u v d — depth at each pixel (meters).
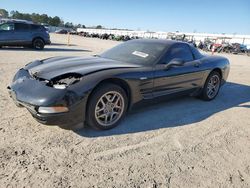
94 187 2.46
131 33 79.25
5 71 7.09
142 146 3.29
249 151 3.43
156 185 2.56
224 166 3.01
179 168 2.88
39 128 3.54
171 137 3.62
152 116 4.36
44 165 2.72
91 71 3.46
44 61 4.12
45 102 3.04
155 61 4.23
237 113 4.97
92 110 3.39
